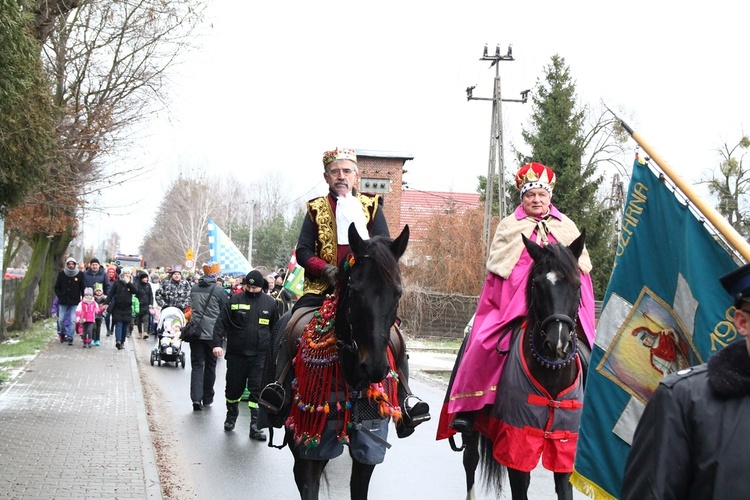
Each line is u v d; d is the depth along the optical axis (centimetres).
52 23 1370
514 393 591
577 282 576
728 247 399
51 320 3098
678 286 430
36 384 1435
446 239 3412
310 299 606
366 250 517
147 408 1305
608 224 3984
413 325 3300
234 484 839
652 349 442
